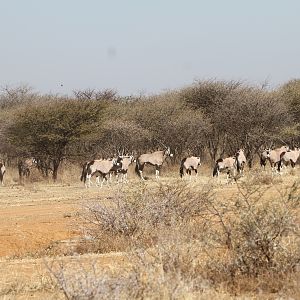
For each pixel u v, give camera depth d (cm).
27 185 8838
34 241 4144
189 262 2541
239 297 2278
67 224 4519
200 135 11875
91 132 10919
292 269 2483
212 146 12181
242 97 11962
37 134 10638
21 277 2795
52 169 10988
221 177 8831
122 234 3703
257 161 11631
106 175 9062
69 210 5378
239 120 11669
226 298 2250
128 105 14138
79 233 4244
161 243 2652
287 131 11644
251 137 11512
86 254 3416
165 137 11800
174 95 13575
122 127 11781
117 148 11875
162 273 2241
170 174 10025
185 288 2200
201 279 2373
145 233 3691
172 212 3712
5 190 8131
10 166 12050
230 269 2533
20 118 10931
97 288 2105
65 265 2981
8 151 12062
